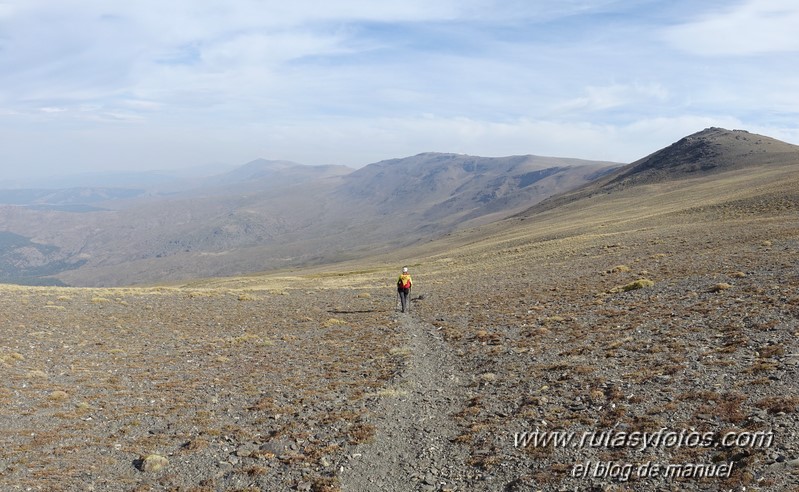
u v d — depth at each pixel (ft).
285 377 66.23
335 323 106.52
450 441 41.75
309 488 35.24
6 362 70.38
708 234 183.11
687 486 29.78
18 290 150.41
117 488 36.01
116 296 148.46
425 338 85.76
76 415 51.60
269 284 242.37
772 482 28.19
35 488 35.35
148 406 54.95
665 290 92.79
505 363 63.10
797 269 87.56
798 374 41.96
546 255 220.64
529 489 32.19
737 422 36.17
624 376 50.34
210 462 40.45
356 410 50.83
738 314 65.36
